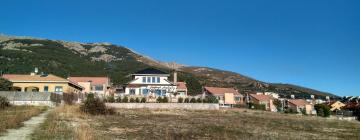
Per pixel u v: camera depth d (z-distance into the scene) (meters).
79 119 35.50
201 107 65.94
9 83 63.53
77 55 192.25
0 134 21.78
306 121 50.47
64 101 59.97
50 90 69.38
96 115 42.44
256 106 86.12
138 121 36.97
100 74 126.19
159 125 33.28
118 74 130.88
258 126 37.06
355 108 95.75
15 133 22.42
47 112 40.75
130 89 84.06
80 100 66.69
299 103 117.62
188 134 26.91
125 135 24.94
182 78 128.62
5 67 102.06
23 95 53.81
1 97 45.97
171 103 65.12
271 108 101.25
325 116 79.88
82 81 90.31
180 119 42.00
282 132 31.98
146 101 66.38
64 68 124.31
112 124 32.47
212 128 32.12
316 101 150.38
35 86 69.06
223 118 46.91
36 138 20.59
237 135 27.59
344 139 29.36
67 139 20.55
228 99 98.25
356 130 38.78
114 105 63.16
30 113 35.50
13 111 38.69
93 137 21.97
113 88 104.94
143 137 24.27
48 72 110.06
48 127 25.75
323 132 34.75
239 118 48.41
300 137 28.75
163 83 85.19
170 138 24.09
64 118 34.94
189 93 118.81
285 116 60.94
